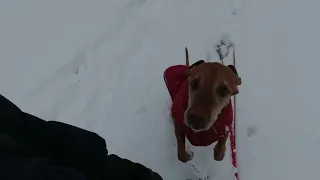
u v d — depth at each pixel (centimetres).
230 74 73
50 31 113
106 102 104
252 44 111
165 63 109
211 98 69
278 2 117
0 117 45
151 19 114
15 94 103
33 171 39
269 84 105
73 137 54
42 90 104
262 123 100
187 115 71
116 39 112
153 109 103
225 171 95
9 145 40
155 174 65
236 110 102
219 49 110
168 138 99
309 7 115
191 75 75
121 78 107
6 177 37
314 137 98
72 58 108
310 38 111
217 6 116
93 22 114
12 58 108
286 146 98
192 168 96
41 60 108
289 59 108
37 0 117
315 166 95
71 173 44
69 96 104
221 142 87
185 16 115
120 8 116
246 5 116
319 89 104
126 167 59
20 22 113
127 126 101
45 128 51
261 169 95
